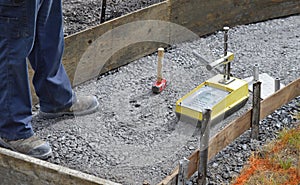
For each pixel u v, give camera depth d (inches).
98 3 234.8
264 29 225.1
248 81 181.5
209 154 128.9
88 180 104.3
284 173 136.7
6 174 114.4
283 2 233.6
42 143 140.3
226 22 223.1
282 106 166.9
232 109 157.1
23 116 137.1
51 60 148.7
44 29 144.9
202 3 210.7
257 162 141.1
